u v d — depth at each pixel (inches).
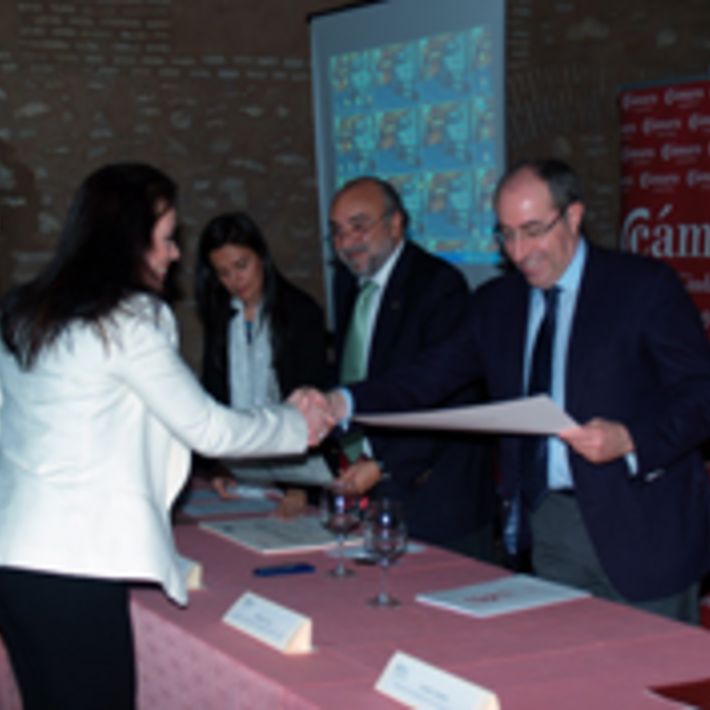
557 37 237.6
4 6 219.5
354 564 91.5
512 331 95.3
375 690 62.6
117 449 70.4
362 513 95.8
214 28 231.6
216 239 119.0
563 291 90.5
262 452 81.0
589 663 66.4
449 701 58.5
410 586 84.7
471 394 111.7
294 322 121.3
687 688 62.2
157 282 74.9
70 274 70.3
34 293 71.7
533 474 90.7
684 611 88.0
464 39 184.1
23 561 68.1
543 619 75.2
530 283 91.0
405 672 61.7
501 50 177.2
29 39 221.6
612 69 240.4
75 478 69.2
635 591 86.1
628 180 182.1
